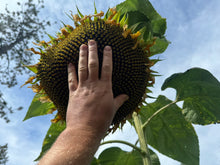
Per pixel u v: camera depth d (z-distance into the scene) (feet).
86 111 1.07
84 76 1.16
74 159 0.91
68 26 1.47
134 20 1.59
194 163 2.02
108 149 2.11
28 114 1.98
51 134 2.09
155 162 2.08
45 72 1.36
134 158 2.11
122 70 1.29
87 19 1.44
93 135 1.02
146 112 2.16
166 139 2.13
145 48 1.45
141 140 1.84
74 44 1.29
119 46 1.31
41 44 1.49
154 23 2.00
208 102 1.81
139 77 1.35
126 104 1.36
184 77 1.77
